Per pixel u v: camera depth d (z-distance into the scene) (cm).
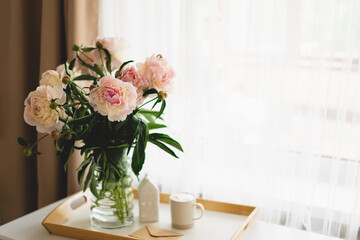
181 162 159
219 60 148
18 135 173
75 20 154
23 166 177
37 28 173
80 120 112
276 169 143
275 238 124
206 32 148
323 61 132
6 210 183
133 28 161
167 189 165
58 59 162
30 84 174
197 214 139
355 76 129
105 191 124
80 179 122
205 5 147
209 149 154
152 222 133
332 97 132
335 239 125
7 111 176
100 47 114
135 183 169
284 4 135
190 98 152
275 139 142
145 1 155
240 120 147
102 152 118
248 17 140
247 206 137
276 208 146
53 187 169
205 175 157
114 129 118
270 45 139
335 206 136
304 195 140
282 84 138
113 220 127
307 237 126
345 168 134
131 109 107
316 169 138
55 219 129
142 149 116
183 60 152
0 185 183
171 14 152
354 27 126
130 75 111
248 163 149
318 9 130
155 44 157
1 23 171
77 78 117
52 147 167
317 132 137
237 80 147
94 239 119
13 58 167
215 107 150
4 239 122
